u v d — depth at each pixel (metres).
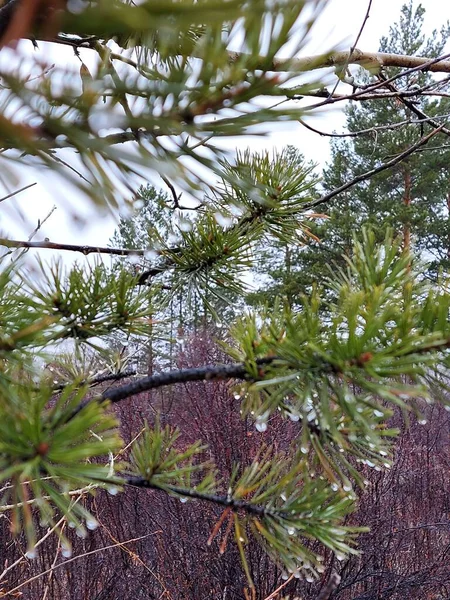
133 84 0.40
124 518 6.18
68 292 1.12
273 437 5.68
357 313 0.72
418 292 0.82
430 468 6.68
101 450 0.57
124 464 0.83
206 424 5.76
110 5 0.27
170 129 0.40
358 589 5.69
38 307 0.93
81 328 1.15
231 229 1.56
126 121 0.38
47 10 0.29
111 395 0.87
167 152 0.43
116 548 5.78
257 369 0.86
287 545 0.97
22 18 0.28
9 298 0.89
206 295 1.56
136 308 1.21
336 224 9.97
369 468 5.83
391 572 5.41
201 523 5.51
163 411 6.90
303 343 0.80
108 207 0.34
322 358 0.75
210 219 1.55
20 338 0.71
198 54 0.39
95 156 0.36
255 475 1.08
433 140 10.99
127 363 1.36
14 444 0.57
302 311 0.84
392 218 10.34
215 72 0.41
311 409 0.82
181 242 1.59
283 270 9.74
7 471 0.53
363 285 0.83
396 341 0.71
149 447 1.08
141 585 5.66
